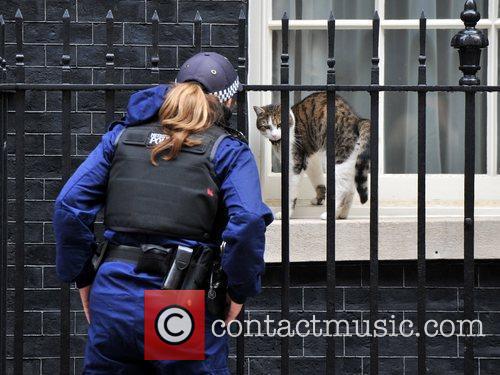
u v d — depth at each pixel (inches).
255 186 256.5
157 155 261.1
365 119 396.8
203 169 258.8
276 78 415.8
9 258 383.6
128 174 262.2
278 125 389.1
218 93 275.6
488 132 411.8
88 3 386.3
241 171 257.9
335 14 418.3
